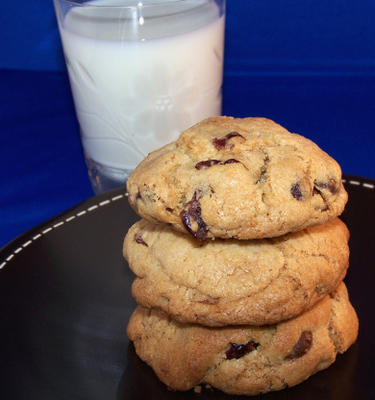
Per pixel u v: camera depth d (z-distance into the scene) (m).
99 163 0.34
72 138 0.41
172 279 0.21
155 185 0.21
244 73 0.50
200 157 0.21
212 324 0.21
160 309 0.22
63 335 0.24
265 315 0.21
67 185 0.37
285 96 0.46
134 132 0.32
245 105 0.46
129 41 0.29
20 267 0.26
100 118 0.32
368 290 0.25
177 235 0.22
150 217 0.21
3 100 0.46
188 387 0.22
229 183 0.20
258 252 0.21
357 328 0.24
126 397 0.22
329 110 0.44
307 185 0.20
